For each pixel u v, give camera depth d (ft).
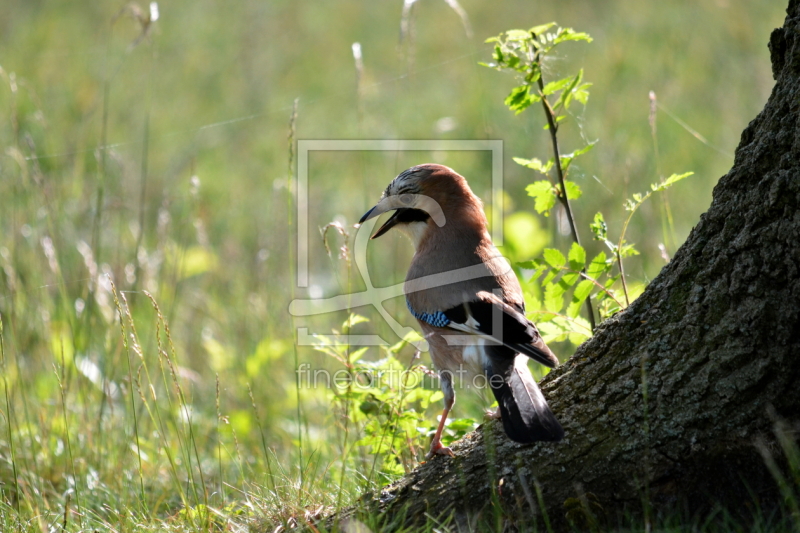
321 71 66.49
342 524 21.39
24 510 25.67
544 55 26.16
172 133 57.82
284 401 35.47
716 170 48.08
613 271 37.63
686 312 20.74
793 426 19.45
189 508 23.62
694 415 20.10
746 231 19.88
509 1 73.51
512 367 22.24
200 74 65.62
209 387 36.14
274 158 55.57
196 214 40.52
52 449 28.71
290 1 77.87
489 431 21.85
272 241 44.62
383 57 68.13
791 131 19.51
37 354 34.63
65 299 32.89
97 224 35.40
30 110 54.34
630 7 68.13
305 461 28.22
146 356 34.09
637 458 20.34
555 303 26.37
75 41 69.72
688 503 19.95
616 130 50.47
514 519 20.59
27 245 38.11
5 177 43.24
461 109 57.36
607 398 21.17
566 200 26.68
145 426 31.99
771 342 19.47
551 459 20.98
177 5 77.00
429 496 21.54
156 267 38.29
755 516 19.33
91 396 32.68
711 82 56.75
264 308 38.96
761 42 60.23
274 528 22.39
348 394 26.63
